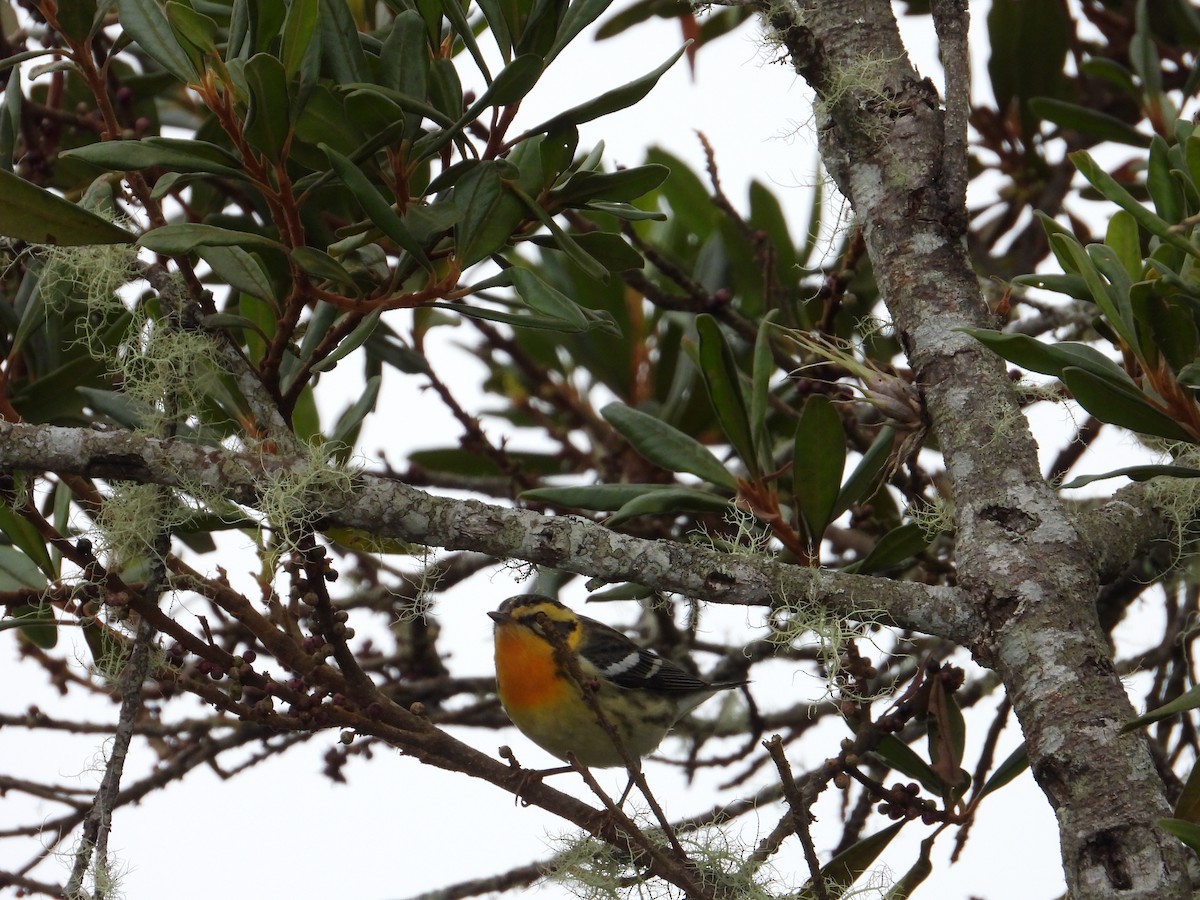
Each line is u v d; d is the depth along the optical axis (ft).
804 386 27.96
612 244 20.71
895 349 35.58
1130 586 29.22
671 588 19.38
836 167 22.49
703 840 22.15
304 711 20.39
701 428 38.58
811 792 23.66
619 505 23.06
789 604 19.33
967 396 19.77
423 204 18.81
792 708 37.40
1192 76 31.32
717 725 38.37
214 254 21.12
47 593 20.13
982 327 20.31
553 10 18.10
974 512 18.89
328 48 19.08
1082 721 16.48
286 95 17.25
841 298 27.48
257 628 20.54
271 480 18.95
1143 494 21.33
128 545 20.17
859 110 21.72
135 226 23.24
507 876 29.09
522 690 32.22
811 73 21.88
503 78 17.51
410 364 35.19
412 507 19.22
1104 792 15.89
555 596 33.73
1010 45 38.09
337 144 18.58
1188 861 16.21
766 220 37.81
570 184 19.75
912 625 18.69
